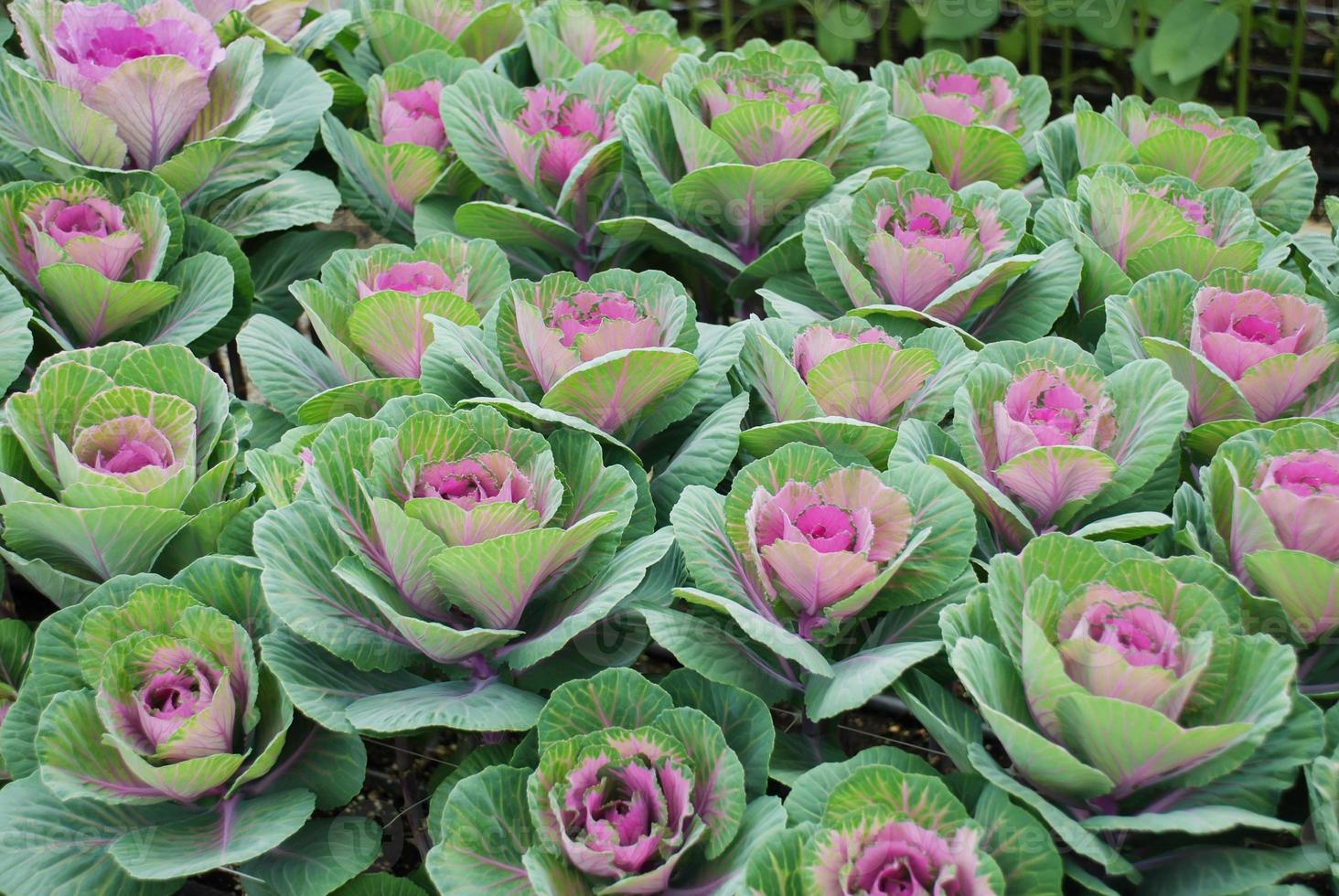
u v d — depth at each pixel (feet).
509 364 6.81
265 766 6.14
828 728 6.54
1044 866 5.73
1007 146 8.02
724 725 6.20
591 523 6.16
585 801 5.90
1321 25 13.26
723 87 8.05
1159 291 7.01
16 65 7.78
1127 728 5.67
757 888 5.74
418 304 6.96
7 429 6.63
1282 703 5.72
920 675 6.20
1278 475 6.24
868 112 8.01
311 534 6.35
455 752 6.96
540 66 8.72
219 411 6.89
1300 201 8.14
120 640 6.13
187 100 7.72
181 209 7.93
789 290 7.66
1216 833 5.97
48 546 6.68
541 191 7.96
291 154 8.09
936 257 7.13
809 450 6.34
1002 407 6.50
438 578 6.16
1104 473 6.36
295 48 8.59
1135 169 7.88
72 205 7.47
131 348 6.97
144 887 6.10
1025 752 5.80
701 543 6.29
